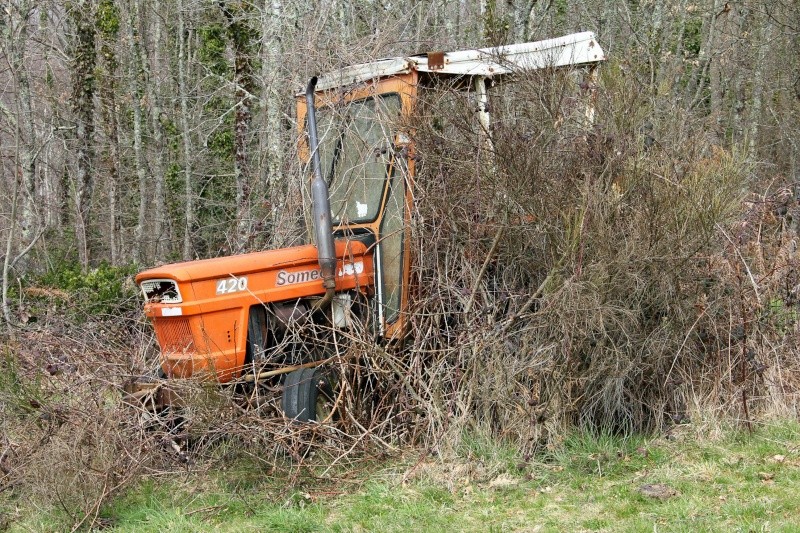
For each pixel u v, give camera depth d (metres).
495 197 6.84
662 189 6.89
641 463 6.40
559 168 6.90
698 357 7.25
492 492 5.98
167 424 6.68
